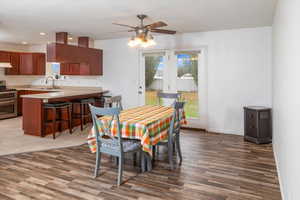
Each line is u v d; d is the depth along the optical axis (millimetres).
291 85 2047
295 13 1845
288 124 2205
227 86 5438
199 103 5805
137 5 3553
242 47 5215
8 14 4043
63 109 5629
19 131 5559
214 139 4992
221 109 5547
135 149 3049
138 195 2619
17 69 7688
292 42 1995
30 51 8320
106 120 3072
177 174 3182
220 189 2754
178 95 4613
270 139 4664
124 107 6719
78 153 4035
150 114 3561
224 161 3666
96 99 6484
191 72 5852
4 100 7055
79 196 2590
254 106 5016
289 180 2088
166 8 3705
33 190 2717
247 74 5203
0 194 2621
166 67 6105
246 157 3848
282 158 2662
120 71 6715
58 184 2871
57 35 5684
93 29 5301
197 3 3465
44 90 7238
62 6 3600
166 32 4133
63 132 5516
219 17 4254
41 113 5027
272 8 3723
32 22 4617
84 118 6379
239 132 5379
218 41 5461
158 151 4188
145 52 6305
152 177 3090
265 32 4977
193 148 4352
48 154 3979
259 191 2705
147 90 6395
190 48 5777
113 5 3543
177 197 2574
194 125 5906
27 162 3604
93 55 6523
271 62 4906
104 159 3748
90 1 3367
